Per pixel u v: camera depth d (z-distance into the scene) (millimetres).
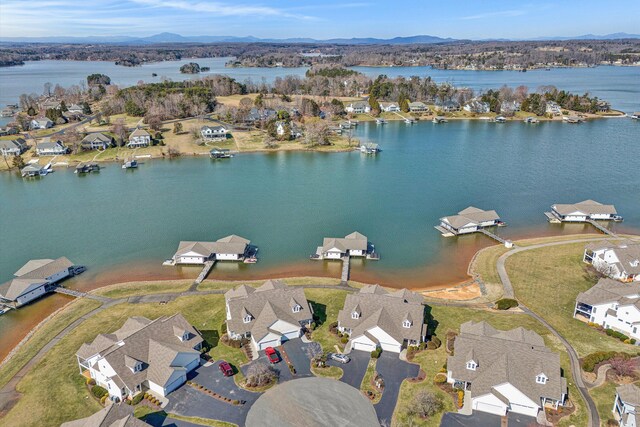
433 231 108938
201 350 62125
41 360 61094
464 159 174000
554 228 109750
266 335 62156
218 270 89625
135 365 54438
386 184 144875
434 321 69625
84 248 100438
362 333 61656
